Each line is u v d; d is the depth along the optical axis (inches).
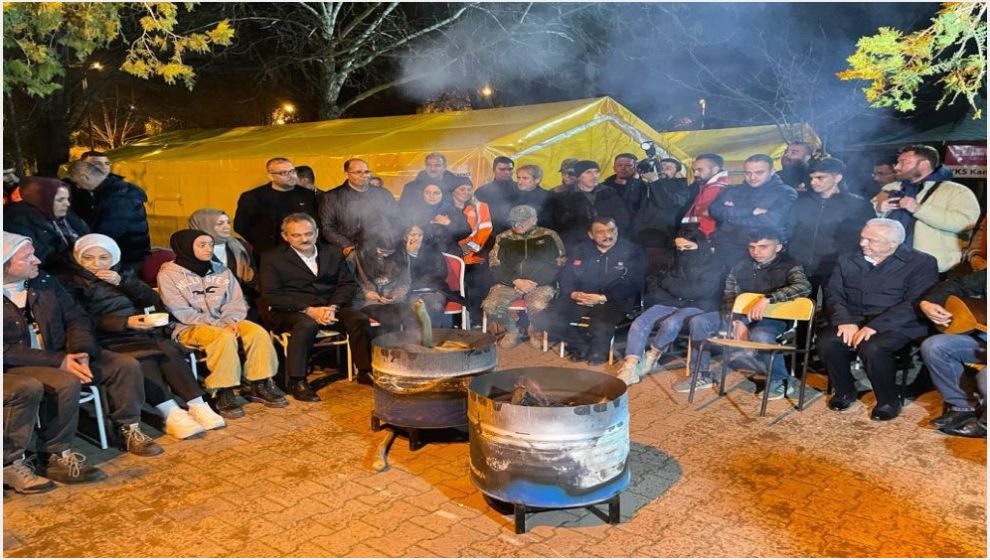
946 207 217.0
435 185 266.5
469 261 273.3
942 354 177.5
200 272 204.2
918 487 148.2
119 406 169.8
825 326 206.2
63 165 494.0
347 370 240.2
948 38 140.2
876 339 188.1
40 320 164.1
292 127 479.5
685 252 232.7
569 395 147.2
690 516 136.4
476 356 166.2
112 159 482.6
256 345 201.3
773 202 224.1
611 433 128.0
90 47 226.7
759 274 215.8
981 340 176.2
